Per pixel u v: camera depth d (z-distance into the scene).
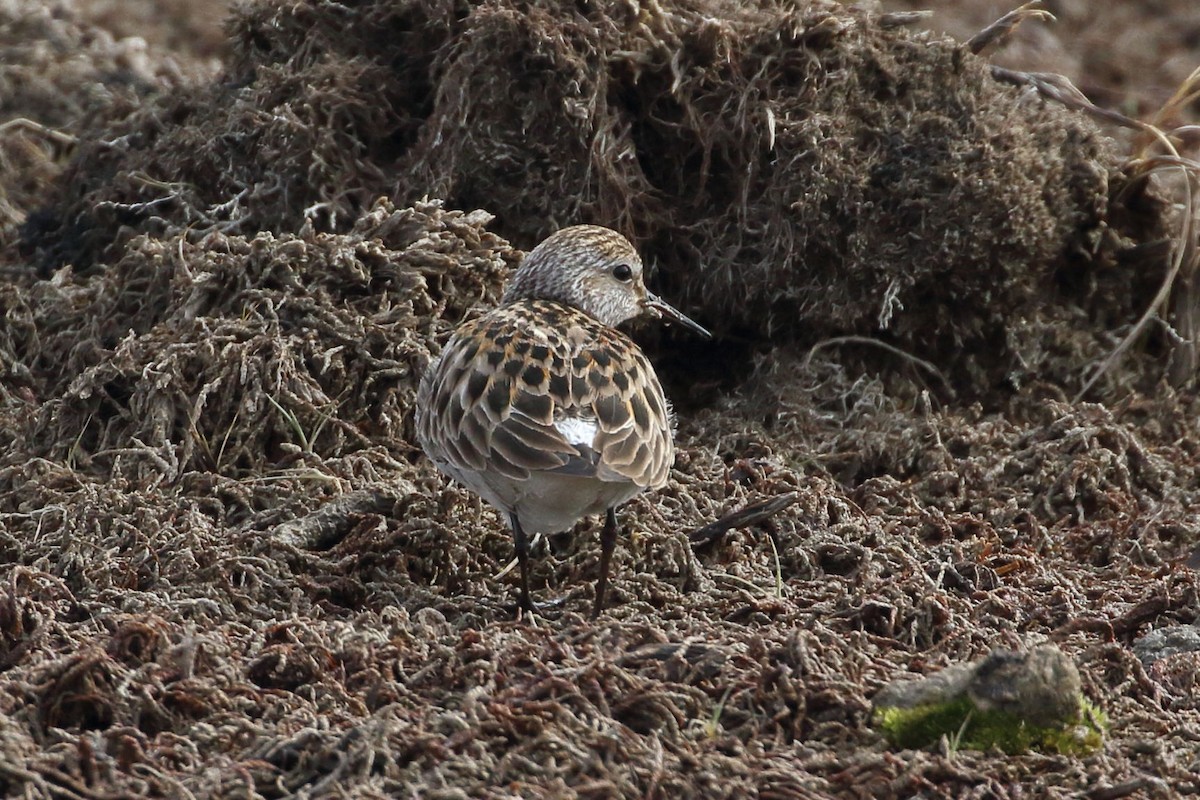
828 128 13.91
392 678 8.34
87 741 7.39
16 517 11.05
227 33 15.67
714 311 14.30
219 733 7.73
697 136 14.12
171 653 8.28
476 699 7.85
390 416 11.89
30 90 17.66
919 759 7.65
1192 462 13.34
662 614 9.72
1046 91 15.07
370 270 12.66
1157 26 21.77
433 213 13.08
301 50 14.95
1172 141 15.49
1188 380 14.77
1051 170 14.42
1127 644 9.82
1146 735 8.32
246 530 10.58
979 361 14.62
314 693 8.17
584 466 9.00
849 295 14.09
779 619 9.57
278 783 7.33
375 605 9.97
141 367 12.05
